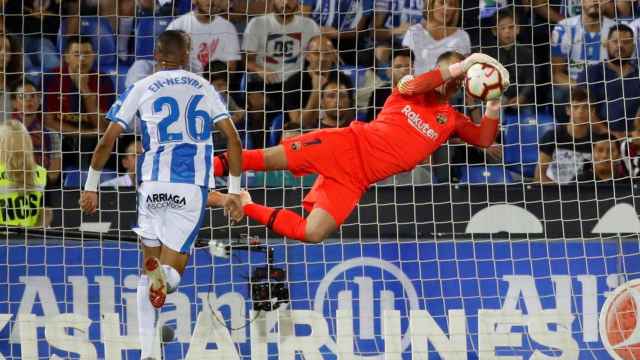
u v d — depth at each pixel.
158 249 20.84
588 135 32.41
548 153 32.44
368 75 33.03
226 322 27.59
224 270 27.89
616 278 27.88
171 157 20.38
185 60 21.05
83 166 31.78
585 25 33.53
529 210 28.73
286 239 28.22
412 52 33.12
